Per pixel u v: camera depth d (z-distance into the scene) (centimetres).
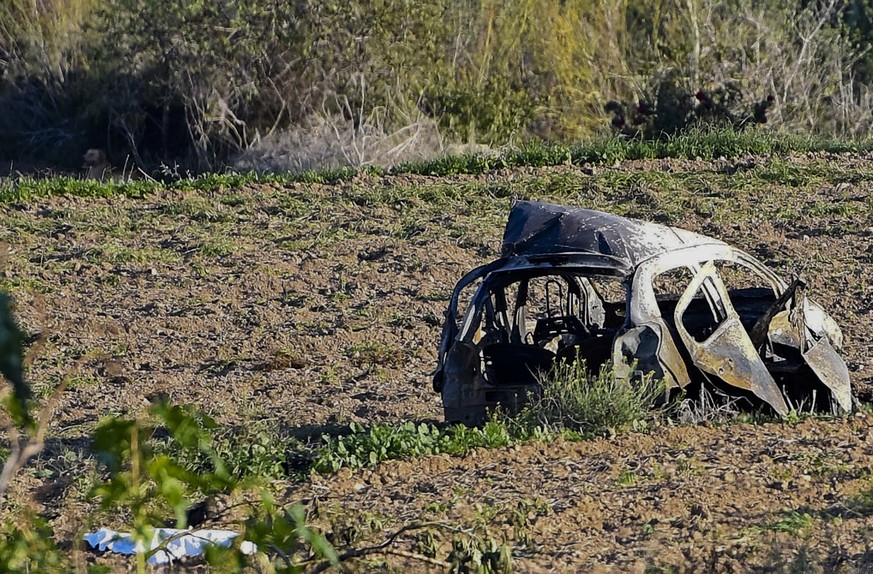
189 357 5044
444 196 7344
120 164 11100
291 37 10462
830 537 2508
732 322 3641
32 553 1695
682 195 7125
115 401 4416
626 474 3056
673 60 10138
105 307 5750
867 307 5338
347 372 4756
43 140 11488
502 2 11038
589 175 7638
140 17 10750
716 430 3434
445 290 5838
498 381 3703
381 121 10331
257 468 3194
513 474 3148
